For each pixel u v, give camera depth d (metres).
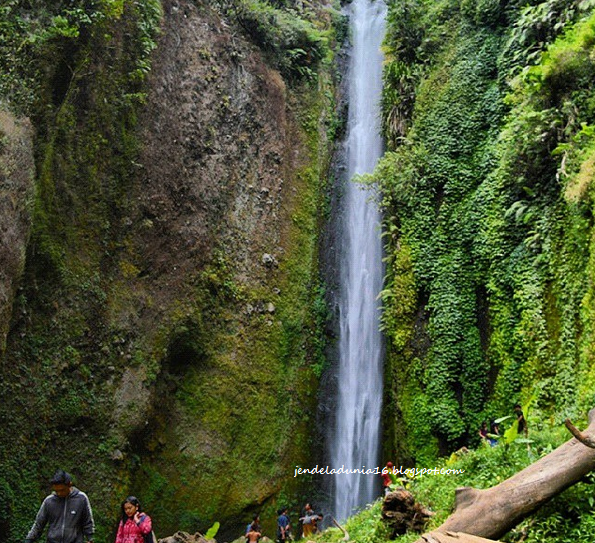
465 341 13.96
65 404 12.09
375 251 18.11
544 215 12.30
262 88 18.39
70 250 12.58
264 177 17.81
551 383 10.94
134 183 14.08
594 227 10.32
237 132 17.31
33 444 11.55
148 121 14.59
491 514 5.22
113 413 12.77
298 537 15.39
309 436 16.67
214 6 17.77
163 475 13.86
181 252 14.98
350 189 19.67
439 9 17.11
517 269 12.73
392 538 6.79
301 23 19.72
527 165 13.08
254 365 16.03
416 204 15.47
